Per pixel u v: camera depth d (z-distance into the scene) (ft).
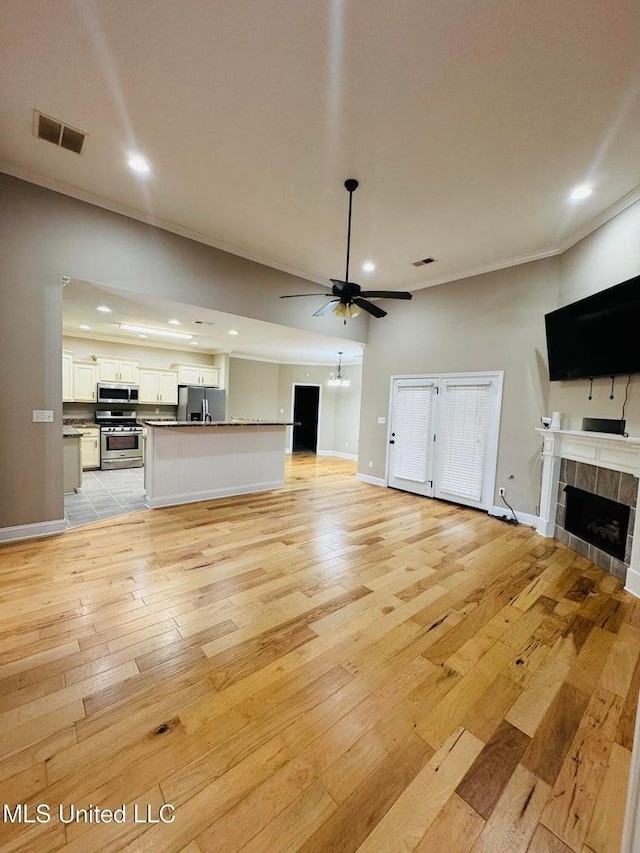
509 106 7.21
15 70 6.72
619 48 5.96
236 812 3.91
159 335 21.47
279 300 16.46
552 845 3.69
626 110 7.22
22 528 10.98
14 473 10.71
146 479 14.89
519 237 12.69
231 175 9.83
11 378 10.46
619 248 10.41
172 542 11.13
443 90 6.89
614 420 10.21
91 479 19.71
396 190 10.16
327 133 8.14
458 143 8.30
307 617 7.52
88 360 22.76
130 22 5.82
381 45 6.06
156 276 12.70
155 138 8.52
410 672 6.07
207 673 5.89
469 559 10.69
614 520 10.27
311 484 20.20
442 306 17.26
